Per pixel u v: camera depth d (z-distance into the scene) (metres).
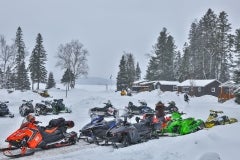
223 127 11.22
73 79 87.25
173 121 15.34
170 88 76.75
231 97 48.03
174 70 94.38
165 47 89.00
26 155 10.48
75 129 16.22
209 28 80.06
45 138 11.27
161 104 16.70
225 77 78.12
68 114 25.05
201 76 79.38
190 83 67.56
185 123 14.86
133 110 26.39
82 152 10.49
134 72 102.69
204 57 80.19
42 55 89.19
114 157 9.32
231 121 18.75
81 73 87.75
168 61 89.88
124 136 12.24
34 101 39.88
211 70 78.12
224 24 78.75
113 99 38.41
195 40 88.31
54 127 11.82
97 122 13.02
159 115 16.48
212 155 8.03
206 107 30.58
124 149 10.59
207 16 80.75
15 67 78.31
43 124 18.47
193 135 10.66
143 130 13.51
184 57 85.25
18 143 10.51
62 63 86.88
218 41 77.75
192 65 85.00
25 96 46.31
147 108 26.75
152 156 9.28
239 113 24.38
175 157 8.98
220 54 78.31
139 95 48.94
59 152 11.05
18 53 86.88
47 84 96.88
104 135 12.73
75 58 87.06
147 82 81.81
